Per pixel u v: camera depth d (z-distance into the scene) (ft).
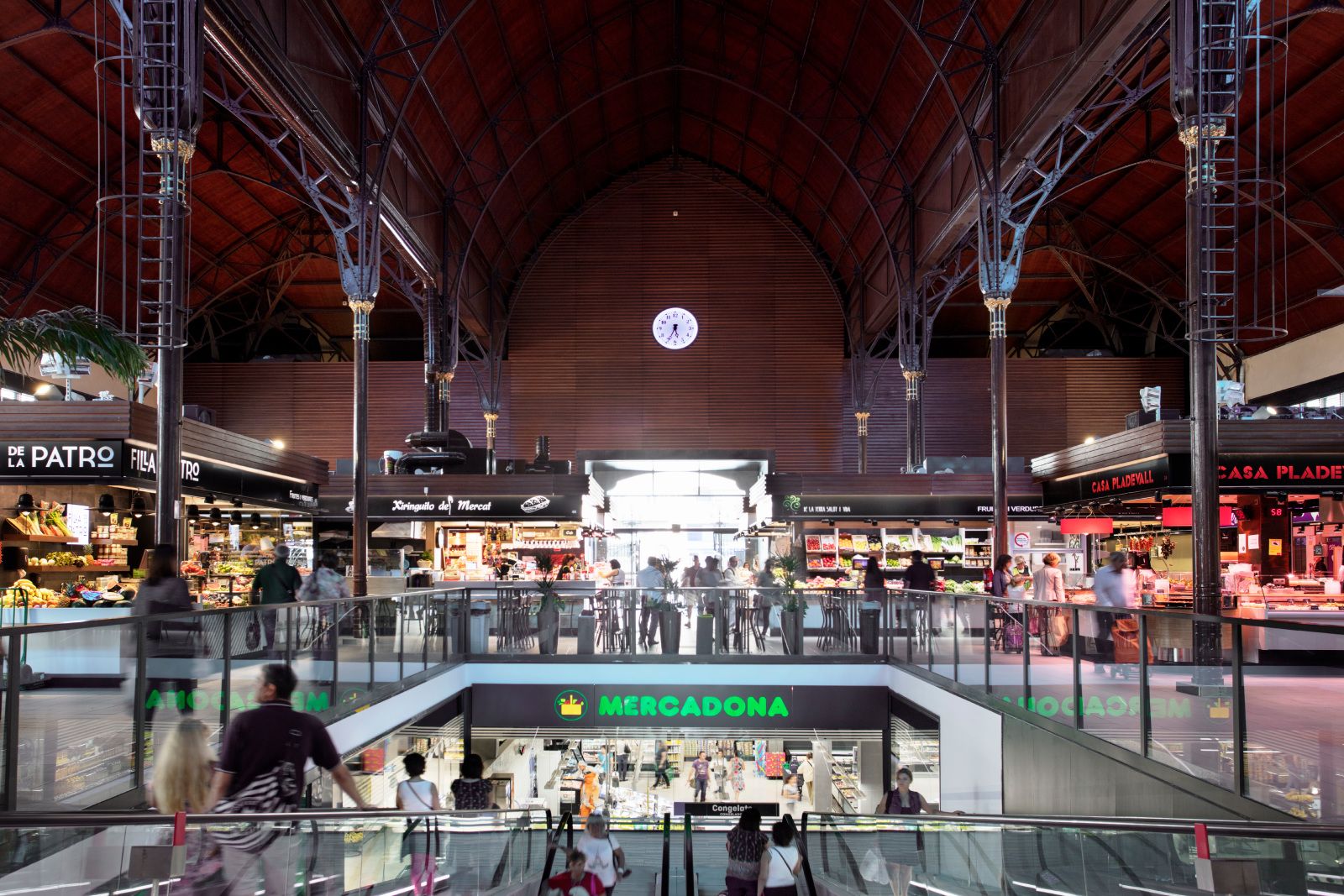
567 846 20.95
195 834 13.47
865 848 18.20
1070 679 29.09
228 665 24.73
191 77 36.37
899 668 49.39
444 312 86.63
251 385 112.16
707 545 101.81
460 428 112.98
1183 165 78.84
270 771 16.20
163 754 16.20
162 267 36.06
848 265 111.65
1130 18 43.01
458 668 50.42
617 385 113.50
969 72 66.03
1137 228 94.53
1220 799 21.16
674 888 31.22
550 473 79.92
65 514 55.52
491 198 87.25
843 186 100.01
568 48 86.38
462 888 16.74
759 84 94.17
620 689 51.72
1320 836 13.02
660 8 87.35
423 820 15.99
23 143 64.90
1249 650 20.29
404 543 79.00
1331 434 52.49
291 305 112.06
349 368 112.78
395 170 72.18
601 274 114.73
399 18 63.52
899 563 81.30
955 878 16.96
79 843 13.21
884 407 112.37
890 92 79.30
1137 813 24.80
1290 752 19.11
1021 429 111.55
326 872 14.70
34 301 77.51
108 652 19.62
